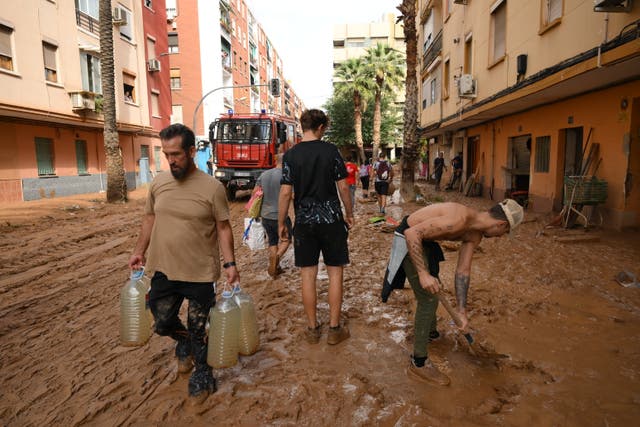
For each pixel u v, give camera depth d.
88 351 3.69
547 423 2.54
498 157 14.70
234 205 15.41
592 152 8.87
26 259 7.30
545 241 7.40
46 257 7.46
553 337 3.69
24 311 4.74
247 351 3.36
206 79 37.56
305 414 2.70
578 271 5.59
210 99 37.81
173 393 2.98
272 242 5.78
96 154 21.20
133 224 11.23
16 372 3.36
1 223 11.12
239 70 48.75
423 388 2.96
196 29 37.09
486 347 3.52
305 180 3.62
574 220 8.50
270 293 5.11
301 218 3.66
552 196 10.76
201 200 2.77
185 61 37.12
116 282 5.85
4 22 14.61
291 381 3.09
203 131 37.69
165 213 2.78
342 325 4.09
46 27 16.69
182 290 2.85
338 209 3.67
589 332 3.78
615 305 4.41
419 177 32.84
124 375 3.26
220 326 2.94
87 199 17.45
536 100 10.48
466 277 3.15
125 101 23.19
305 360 3.41
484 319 4.12
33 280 5.99
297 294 5.05
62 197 18.12
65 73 17.75
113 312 4.66
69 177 18.94
